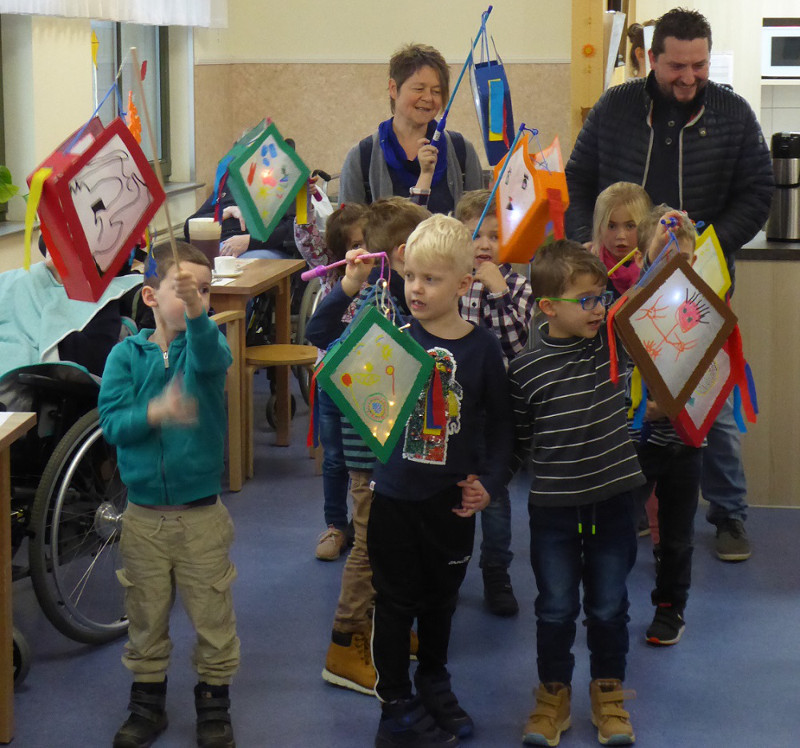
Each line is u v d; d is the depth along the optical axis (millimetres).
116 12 4594
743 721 2479
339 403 2145
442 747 2332
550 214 2402
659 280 2266
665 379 2291
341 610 2631
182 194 5973
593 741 2396
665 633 2812
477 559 3396
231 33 6727
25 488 2844
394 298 2678
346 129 6773
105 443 2861
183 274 2174
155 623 2391
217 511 2402
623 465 2350
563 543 2363
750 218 3354
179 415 2258
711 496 3406
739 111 3340
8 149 4262
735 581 3209
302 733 2436
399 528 2279
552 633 2379
